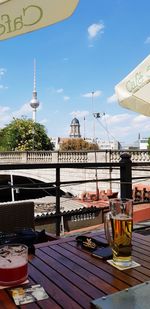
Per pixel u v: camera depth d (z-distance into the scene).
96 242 1.83
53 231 4.00
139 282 1.35
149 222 4.41
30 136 43.00
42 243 1.92
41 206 9.59
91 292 1.26
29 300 1.19
